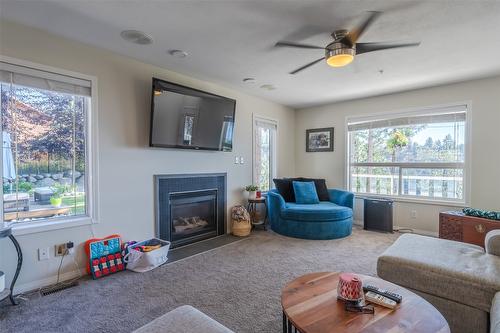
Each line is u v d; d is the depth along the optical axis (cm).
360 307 133
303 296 147
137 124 306
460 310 170
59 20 218
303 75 348
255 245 358
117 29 233
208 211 399
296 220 390
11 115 230
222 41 254
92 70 269
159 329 119
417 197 419
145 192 315
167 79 331
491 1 188
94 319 190
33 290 231
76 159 269
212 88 387
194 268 280
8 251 221
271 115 500
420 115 413
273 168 514
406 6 195
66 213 262
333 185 510
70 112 264
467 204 373
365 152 473
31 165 242
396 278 196
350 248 343
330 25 222
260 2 192
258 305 208
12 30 222
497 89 351
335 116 506
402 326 120
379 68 320
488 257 196
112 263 270
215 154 401
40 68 236
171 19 215
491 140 356
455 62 302
